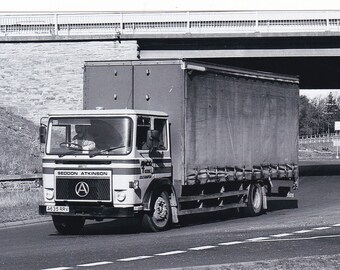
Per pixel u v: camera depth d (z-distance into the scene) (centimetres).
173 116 1783
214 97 1909
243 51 4012
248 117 2070
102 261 1212
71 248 1405
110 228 1852
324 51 3991
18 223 1947
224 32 3934
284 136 2266
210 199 1925
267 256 1238
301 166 6062
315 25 3919
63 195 1644
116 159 1609
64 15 4025
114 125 1631
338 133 16612
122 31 3969
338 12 3912
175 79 1786
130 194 1603
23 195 2364
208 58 4062
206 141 1866
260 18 3931
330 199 2775
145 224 1681
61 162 1648
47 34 4022
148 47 4053
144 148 1656
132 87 1822
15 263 1206
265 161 2152
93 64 1856
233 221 1961
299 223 1845
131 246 1414
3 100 4044
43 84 4012
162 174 1722
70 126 1662
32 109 4016
